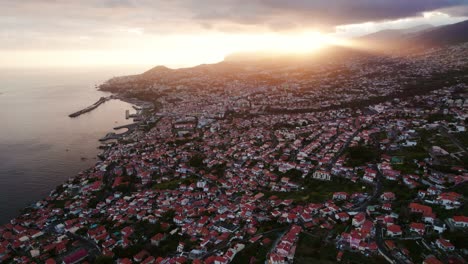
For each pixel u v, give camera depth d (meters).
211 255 131.00
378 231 128.38
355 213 144.50
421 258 109.50
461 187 154.38
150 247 140.88
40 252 145.75
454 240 113.88
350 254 116.19
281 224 145.75
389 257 111.81
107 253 139.12
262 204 170.38
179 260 127.56
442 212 135.00
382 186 170.38
